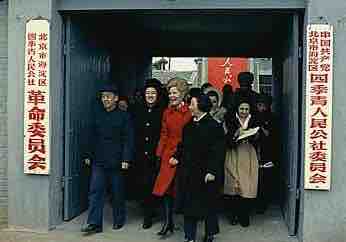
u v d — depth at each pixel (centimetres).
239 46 1212
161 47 1223
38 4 692
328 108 639
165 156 700
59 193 730
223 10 686
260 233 725
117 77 995
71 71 736
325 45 638
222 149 638
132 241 680
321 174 642
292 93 704
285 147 800
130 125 711
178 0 684
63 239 678
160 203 802
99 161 711
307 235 651
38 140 694
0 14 721
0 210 728
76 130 762
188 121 668
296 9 672
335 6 638
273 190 921
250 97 754
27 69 692
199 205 639
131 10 699
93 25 822
